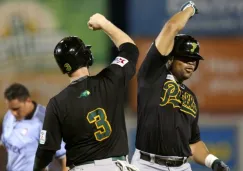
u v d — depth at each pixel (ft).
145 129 58.54
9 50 119.14
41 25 119.34
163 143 57.88
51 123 50.57
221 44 123.44
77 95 50.72
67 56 51.16
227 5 123.13
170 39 56.95
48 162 51.65
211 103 123.44
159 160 58.29
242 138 118.32
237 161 117.60
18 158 73.05
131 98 119.55
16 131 73.10
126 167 50.34
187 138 59.11
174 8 121.70
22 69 119.03
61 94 51.03
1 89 118.52
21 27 119.34
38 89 119.14
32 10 119.34
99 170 50.39
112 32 53.98
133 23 122.11
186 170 59.47
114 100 51.49
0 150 76.84
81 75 51.75
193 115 60.08
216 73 123.65
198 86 123.85
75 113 50.34
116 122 51.42
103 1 119.03
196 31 123.85
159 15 122.01
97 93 51.11
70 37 52.70
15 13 119.14
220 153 118.42
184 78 59.77
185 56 58.70
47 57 119.34
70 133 50.70
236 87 123.13
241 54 123.24
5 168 76.48
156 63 57.93
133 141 116.78
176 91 59.00
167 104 58.39
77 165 51.08
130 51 53.21
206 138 119.03
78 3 119.03
